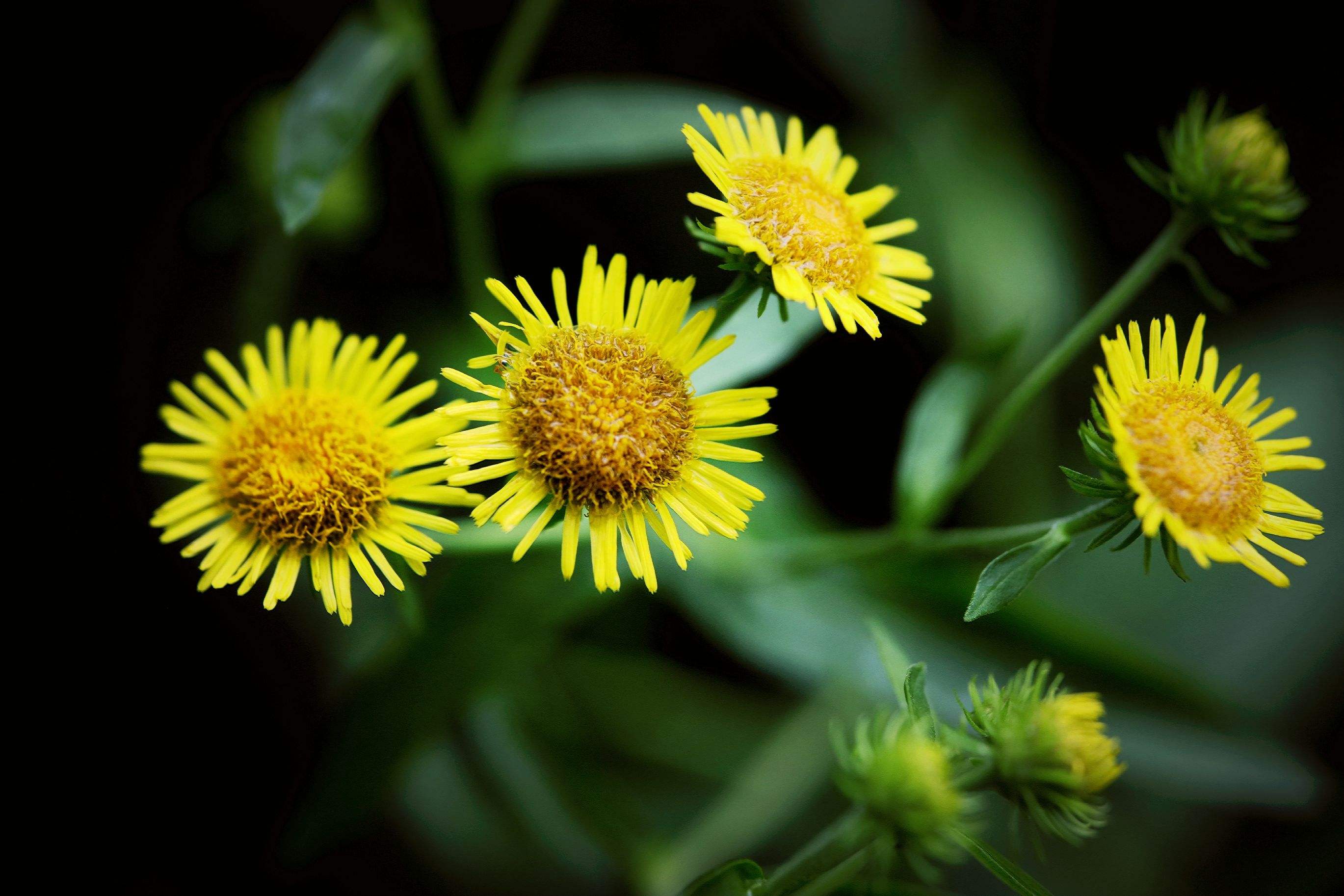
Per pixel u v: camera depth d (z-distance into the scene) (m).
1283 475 0.44
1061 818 0.35
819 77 0.46
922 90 0.47
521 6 0.45
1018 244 0.45
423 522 0.36
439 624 0.40
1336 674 0.43
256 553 0.36
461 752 0.42
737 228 0.35
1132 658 0.41
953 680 0.41
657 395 0.36
